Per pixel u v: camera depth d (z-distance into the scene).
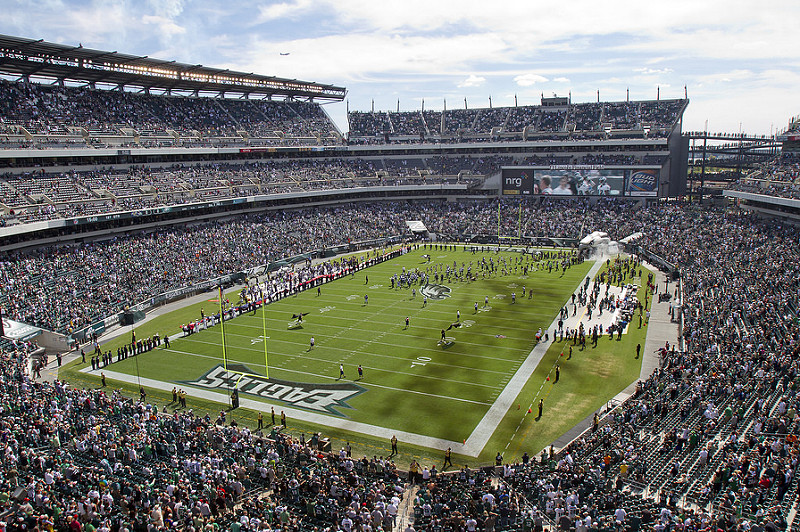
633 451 24.47
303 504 21.94
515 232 86.38
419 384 35.47
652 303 52.38
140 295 54.75
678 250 66.00
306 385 35.75
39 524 18.11
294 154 96.06
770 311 38.97
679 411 27.95
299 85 99.88
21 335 40.00
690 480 21.59
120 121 75.75
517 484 23.31
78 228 60.00
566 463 23.61
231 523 19.11
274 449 26.59
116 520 19.41
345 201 95.38
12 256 53.00
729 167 108.38
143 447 25.67
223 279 63.34
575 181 90.69
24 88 69.19
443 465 26.34
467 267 68.94
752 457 21.86
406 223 90.94
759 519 17.39
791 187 64.56
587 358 39.09
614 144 94.31
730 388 28.86
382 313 50.81
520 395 33.59
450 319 48.50
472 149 105.06
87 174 66.94
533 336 43.81
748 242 61.03
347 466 24.05
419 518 20.84
